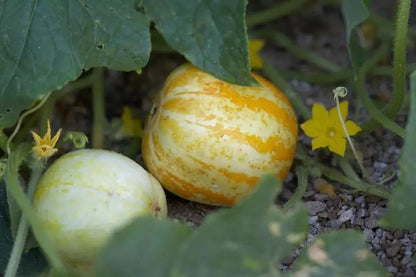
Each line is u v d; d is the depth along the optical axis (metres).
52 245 0.59
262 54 0.86
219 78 0.64
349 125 0.69
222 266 0.55
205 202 0.68
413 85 0.57
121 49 0.65
